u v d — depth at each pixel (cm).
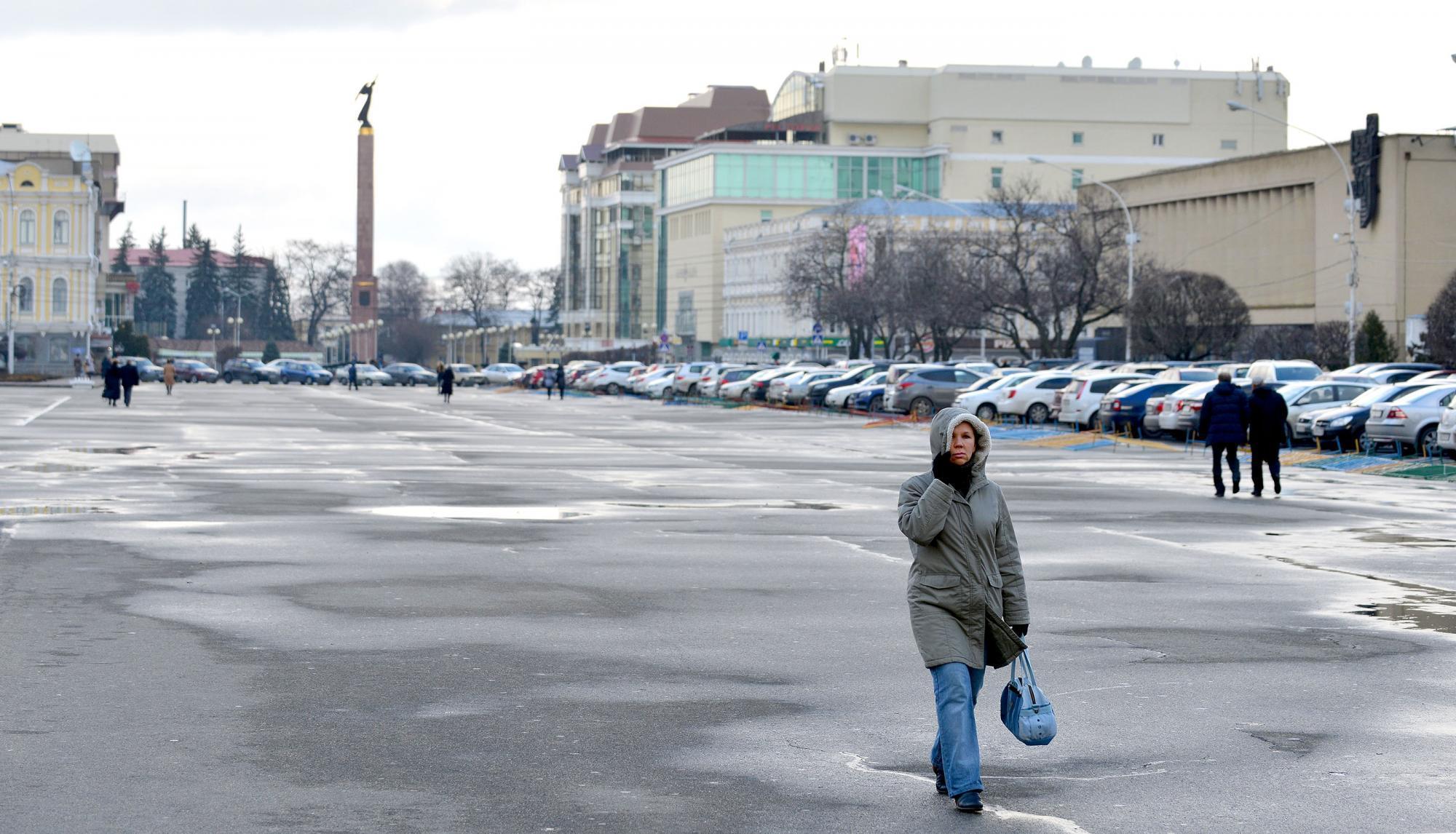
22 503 2422
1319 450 4238
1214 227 11119
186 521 2178
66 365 12838
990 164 14775
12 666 1175
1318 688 1145
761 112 17662
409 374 12644
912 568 864
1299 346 8312
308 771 889
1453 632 1380
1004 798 855
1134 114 14925
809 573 1730
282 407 7069
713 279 14938
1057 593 1609
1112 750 962
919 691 1116
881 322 9756
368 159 16725
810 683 1145
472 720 1019
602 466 3434
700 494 2738
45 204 12775
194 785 859
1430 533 2208
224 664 1189
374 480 2961
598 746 954
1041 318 8206
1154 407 4706
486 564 1775
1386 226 9588
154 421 5338
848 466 3512
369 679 1142
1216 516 2441
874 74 15000
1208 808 837
